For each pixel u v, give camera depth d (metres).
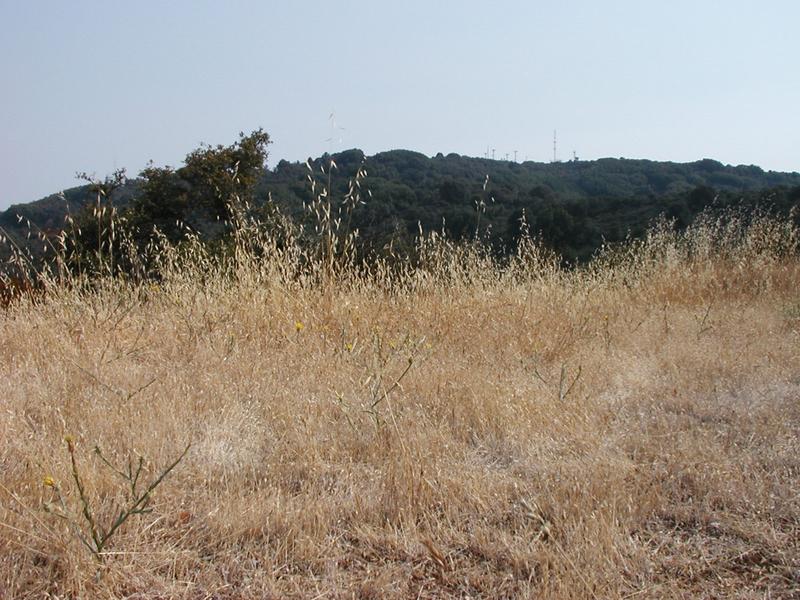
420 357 5.54
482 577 2.76
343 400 4.41
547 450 3.91
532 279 8.22
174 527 3.06
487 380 4.91
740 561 2.89
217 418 4.21
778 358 5.81
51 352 5.46
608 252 10.02
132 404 4.30
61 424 3.97
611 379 5.24
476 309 6.97
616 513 3.17
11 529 2.85
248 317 6.28
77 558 2.69
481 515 3.22
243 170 16.31
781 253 10.48
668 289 9.05
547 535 3.04
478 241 8.33
